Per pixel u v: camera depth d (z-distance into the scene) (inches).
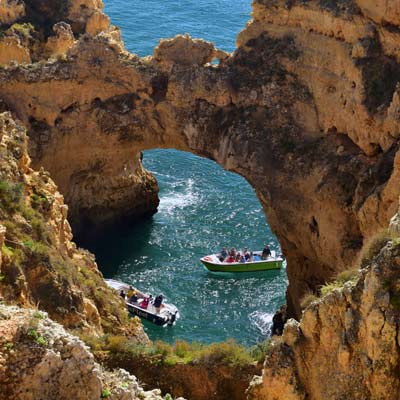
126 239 2222.0
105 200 2241.6
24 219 1360.7
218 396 1187.9
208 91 1962.4
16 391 748.0
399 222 976.9
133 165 2260.1
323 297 959.0
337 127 1813.5
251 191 2449.6
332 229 1749.5
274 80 1904.5
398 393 880.9
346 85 1768.0
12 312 797.2
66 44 2276.1
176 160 2623.0
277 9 1895.9
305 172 1815.9
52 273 1300.4
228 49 3383.4
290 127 1889.8
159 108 2022.6
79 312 1315.2
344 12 1761.8
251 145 1908.2
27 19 2324.1
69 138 2076.8
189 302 1943.9
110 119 2050.9
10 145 1501.0
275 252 2124.8
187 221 2298.2
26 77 2028.8
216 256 2074.3
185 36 2010.3
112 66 2033.7
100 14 2384.4
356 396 909.2
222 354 1205.1
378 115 1699.1
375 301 886.4
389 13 1706.4
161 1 3939.5
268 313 1908.2
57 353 761.6
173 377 1201.4
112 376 824.3
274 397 979.3
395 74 1721.2
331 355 940.0
